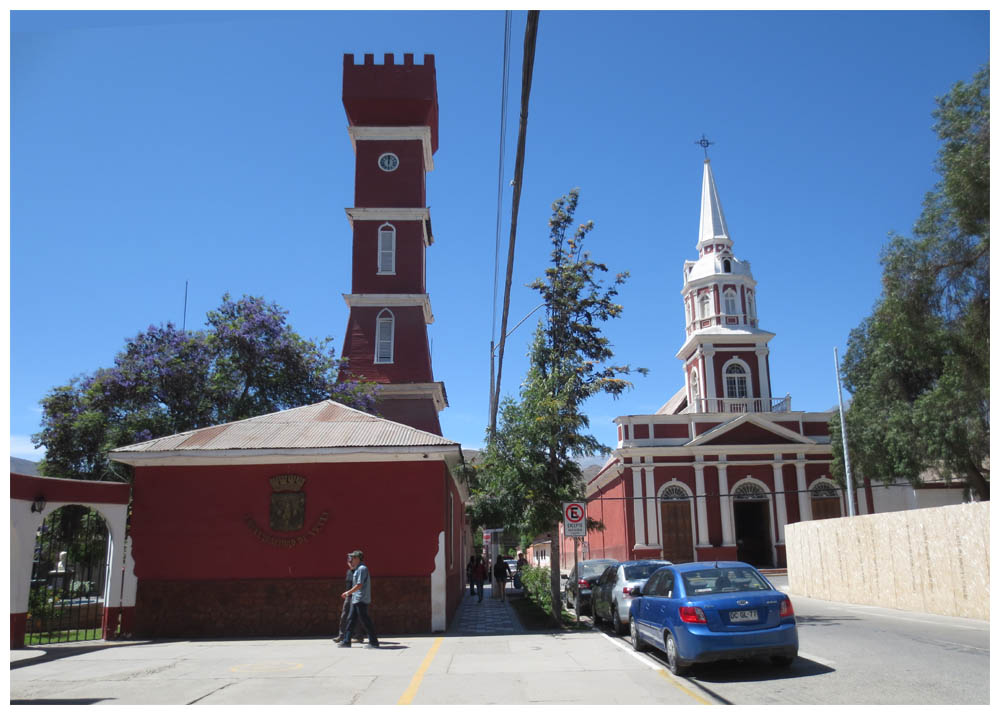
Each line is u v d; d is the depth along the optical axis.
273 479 15.39
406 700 8.04
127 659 11.62
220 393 25.78
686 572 10.26
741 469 41.94
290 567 15.03
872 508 41.19
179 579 15.01
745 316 47.31
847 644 11.84
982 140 16.80
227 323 27.31
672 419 43.41
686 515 41.28
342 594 13.99
